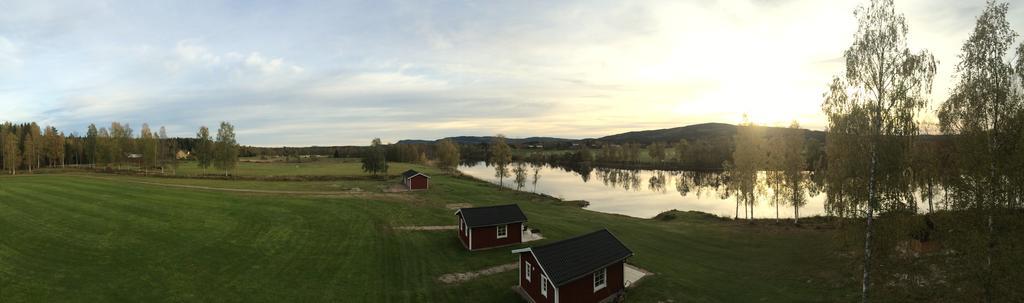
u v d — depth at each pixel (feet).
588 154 582.76
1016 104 52.90
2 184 202.49
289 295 83.10
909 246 88.53
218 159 303.89
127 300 77.66
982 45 55.06
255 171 352.08
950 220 58.90
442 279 94.02
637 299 82.28
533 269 82.33
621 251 89.15
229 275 92.79
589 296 80.59
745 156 161.99
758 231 139.33
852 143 64.54
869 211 63.57
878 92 62.54
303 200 187.83
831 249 108.06
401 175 323.98
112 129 363.97
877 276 81.41
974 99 55.06
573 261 80.23
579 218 169.68
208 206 164.66
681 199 255.50
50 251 102.63
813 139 216.95
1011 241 53.26
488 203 205.57
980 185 54.95
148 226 130.31
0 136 361.10
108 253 103.76
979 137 54.60
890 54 61.52
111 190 192.44
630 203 238.68
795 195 149.48
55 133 402.72
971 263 58.13
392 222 151.02
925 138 61.31
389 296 83.66
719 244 125.18
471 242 117.19
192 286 85.66
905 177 62.13
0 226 121.70
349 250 114.73
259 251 111.14
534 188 306.14
